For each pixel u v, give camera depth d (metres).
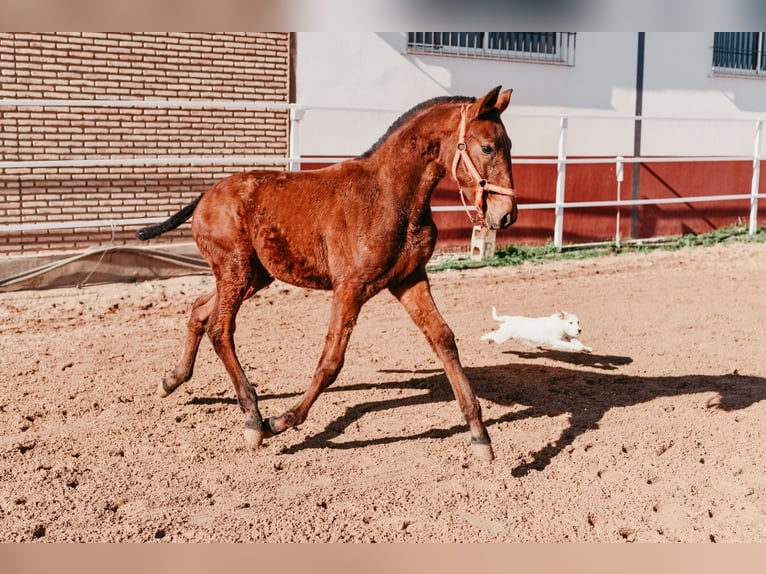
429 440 5.25
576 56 13.06
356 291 4.80
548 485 4.65
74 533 3.98
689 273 11.18
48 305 8.44
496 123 4.69
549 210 12.88
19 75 9.30
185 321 8.03
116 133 9.91
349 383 6.35
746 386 6.44
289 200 4.93
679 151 14.17
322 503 4.36
